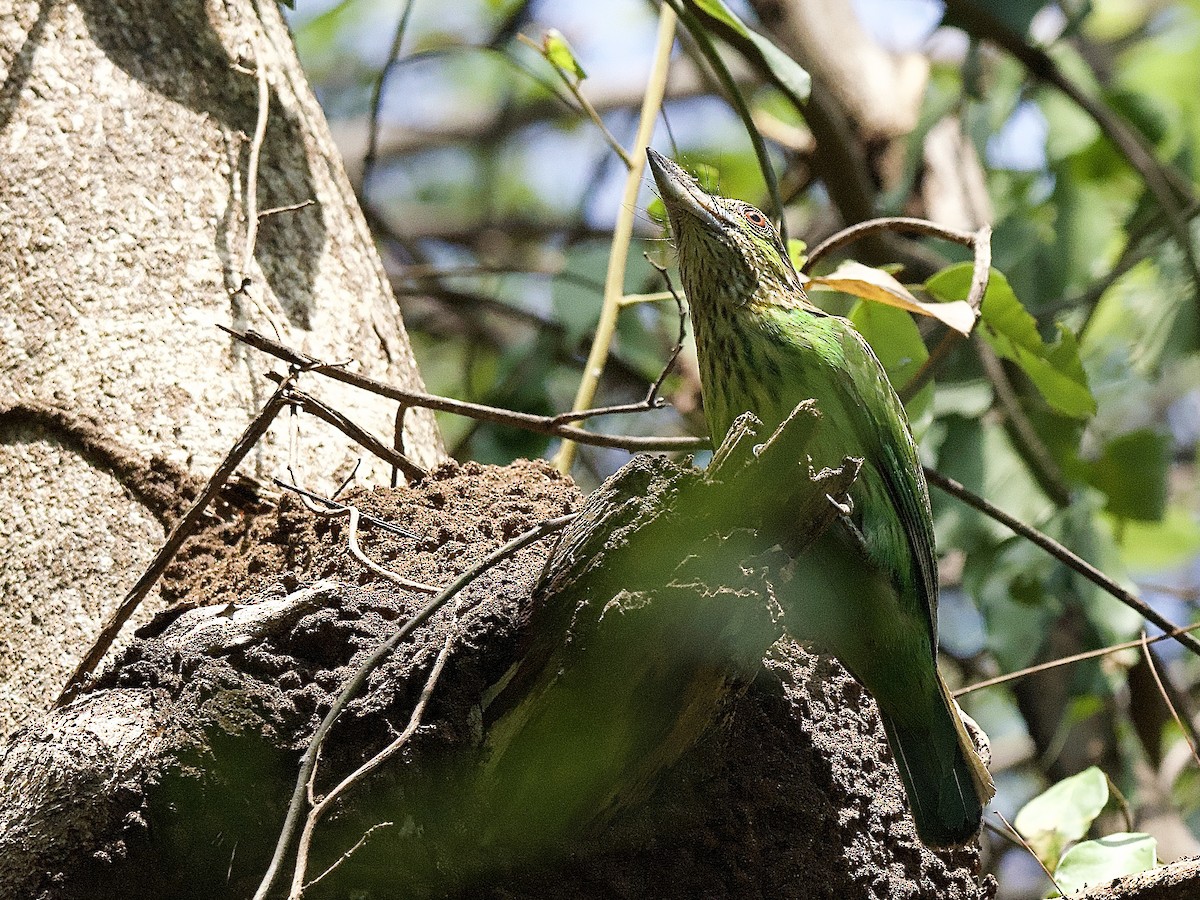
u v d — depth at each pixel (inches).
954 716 298.8
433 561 259.0
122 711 221.1
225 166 334.3
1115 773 503.8
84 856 212.7
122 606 255.1
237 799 217.5
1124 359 589.0
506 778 221.8
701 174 414.0
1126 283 590.2
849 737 277.1
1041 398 484.7
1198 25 763.4
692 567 210.4
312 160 350.6
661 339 604.7
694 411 565.3
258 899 193.5
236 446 263.1
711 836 240.2
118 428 296.8
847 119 571.5
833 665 292.2
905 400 375.6
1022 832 337.7
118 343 305.0
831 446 311.6
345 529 273.6
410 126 818.2
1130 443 488.1
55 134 318.7
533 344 574.9
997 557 463.5
